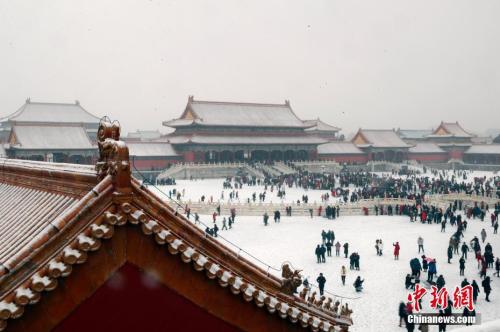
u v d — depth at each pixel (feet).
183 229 25.70
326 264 135.44
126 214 22.54
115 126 24.36
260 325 28.17
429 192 279.28
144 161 382.22
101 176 24.11
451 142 602.44
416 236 177.99
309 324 29.81
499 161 556.51
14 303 20.17
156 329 24.81
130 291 23.86
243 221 204.54
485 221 215.51
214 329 26.68
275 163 410.31
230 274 26.73
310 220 211.61
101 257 22.47
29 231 29.09
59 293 21.71
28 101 508.12
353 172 459.32
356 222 208.54
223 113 435.94
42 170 35.47
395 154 538.06
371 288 112.88
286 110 478.59
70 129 366.63
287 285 30.91
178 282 24.95
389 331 86.38
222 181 349.61
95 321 23.20
